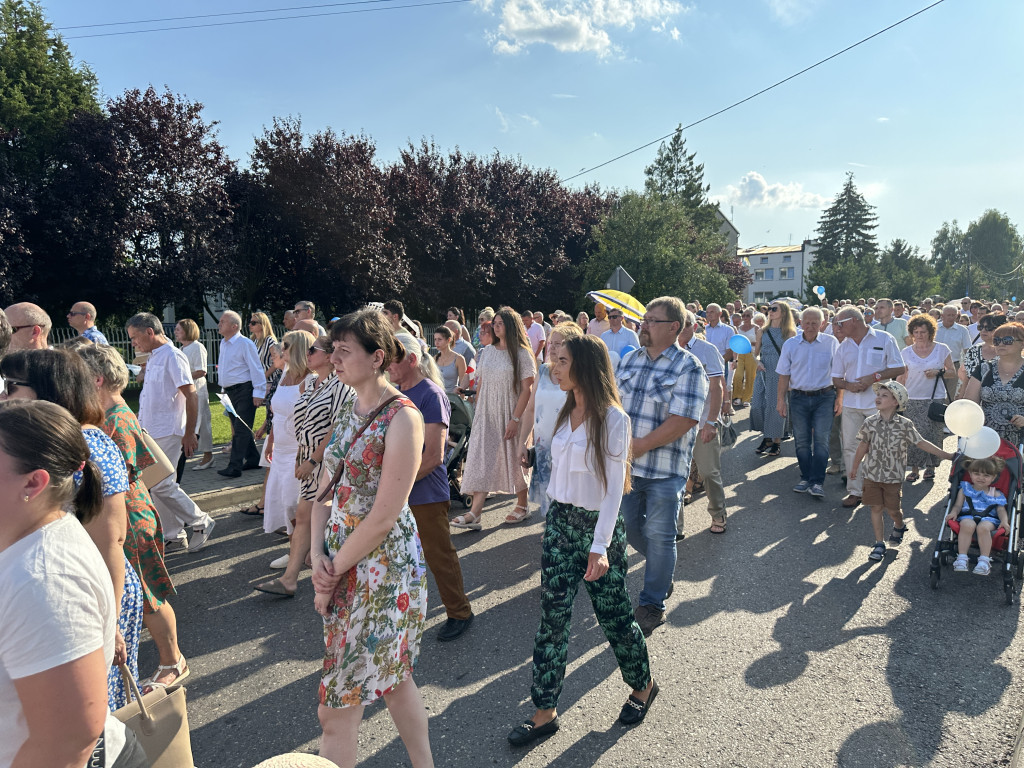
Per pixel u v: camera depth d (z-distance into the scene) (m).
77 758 1.35
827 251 78.88
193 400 5.69
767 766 2.70
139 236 17.03
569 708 3.13
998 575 4.64
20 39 19.42
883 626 3.91
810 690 3.25
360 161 20.28
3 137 16.09
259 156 19.56
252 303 20.53
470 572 4.81
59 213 15.40
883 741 2.85
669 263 32.09
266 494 4.80
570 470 2.86
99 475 1.94
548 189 32.78
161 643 3.38
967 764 2.70
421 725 2.39
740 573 4.72
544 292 31.47
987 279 92.31
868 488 5.02
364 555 2.21
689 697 3.20
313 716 3.12
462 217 25.31
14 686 1.30
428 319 25.06
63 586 1.32
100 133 16.03
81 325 5.92
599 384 2.79
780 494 6.76
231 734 2.99
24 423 1.37
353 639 2.21
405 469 2.20
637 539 4.04
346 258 19.55
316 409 3.83
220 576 4.77
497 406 5.59
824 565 4.86
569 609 2.90
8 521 1.36
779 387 6.81
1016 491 4.44
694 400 3.77
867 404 6.43
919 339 7.00
